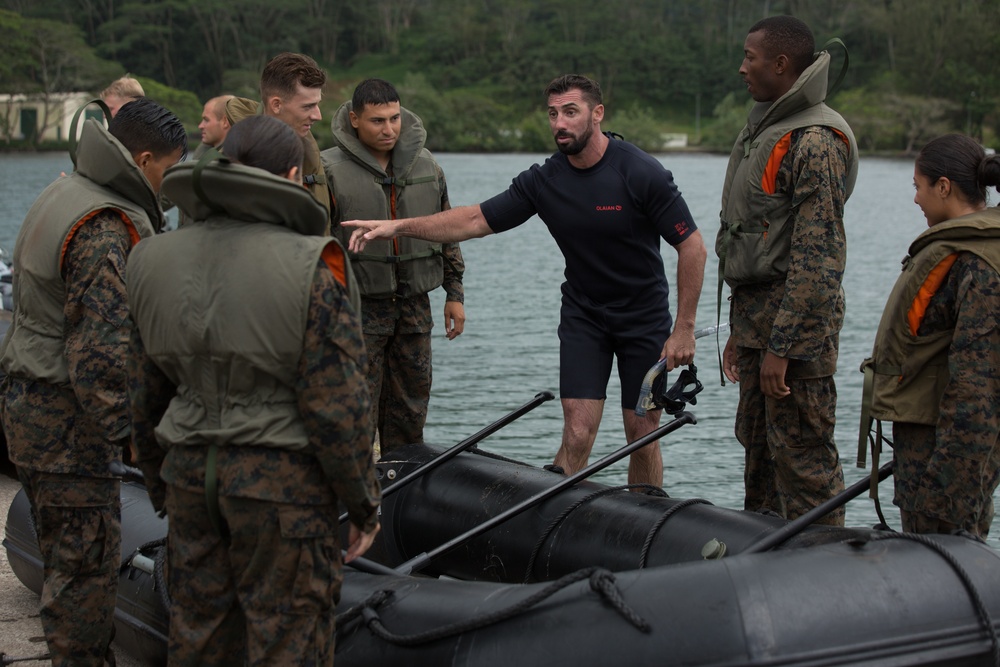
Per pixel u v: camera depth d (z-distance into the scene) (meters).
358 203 4.86
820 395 4.18
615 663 2.70
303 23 129.50
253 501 2.58
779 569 2.77
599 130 4.57
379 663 3.03
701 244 4.55
